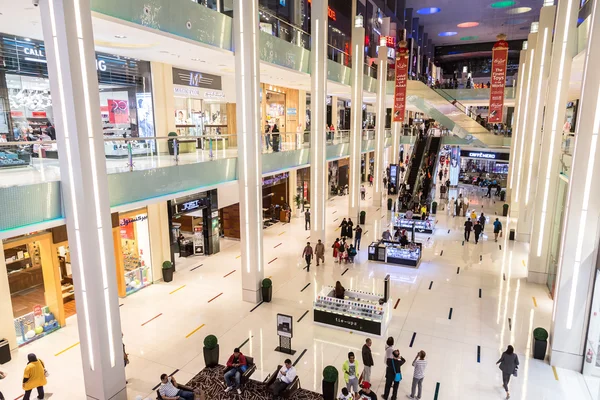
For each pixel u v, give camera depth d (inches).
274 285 598.2
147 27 362.9
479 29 1747.0
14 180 311.0
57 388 364.5
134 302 541.6
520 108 986.1
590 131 359.3
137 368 395.9
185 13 411.8
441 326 474.9
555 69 548.7
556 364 397.4
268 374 383.6
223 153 530.9
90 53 302.2
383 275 638.5
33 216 298.8
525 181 803.4
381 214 1061.8
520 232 826.8
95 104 309.4
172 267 620.1
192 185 459.5
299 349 427.5
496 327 473.1
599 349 376.2
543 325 478.0
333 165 1339.8
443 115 1210.6
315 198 740.7
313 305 495.5
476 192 1407.5
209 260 711.1
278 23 656.4
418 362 342.3
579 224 371.6
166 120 594.6
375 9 1312.7
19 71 446.0
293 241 820.0
